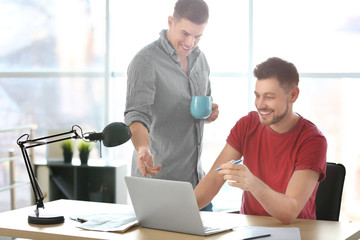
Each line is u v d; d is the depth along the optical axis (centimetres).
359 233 222
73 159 544
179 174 307
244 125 259
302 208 230
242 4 539
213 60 546
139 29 571
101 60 577
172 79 300
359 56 523
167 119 303
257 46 538
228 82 540
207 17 291
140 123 285
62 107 587
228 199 539
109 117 571
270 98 235
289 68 236
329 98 530
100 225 229
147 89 291
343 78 523
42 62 590
